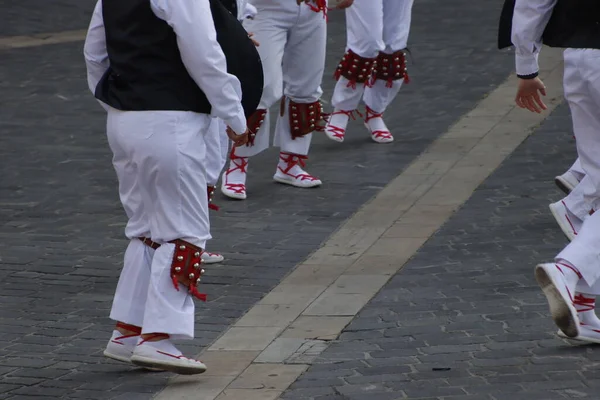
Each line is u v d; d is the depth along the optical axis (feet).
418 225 63.57
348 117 81.66
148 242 44.04
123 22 42.16
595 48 42.60
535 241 59.47
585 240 43.04
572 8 43.06
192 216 42.93
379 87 81.51
